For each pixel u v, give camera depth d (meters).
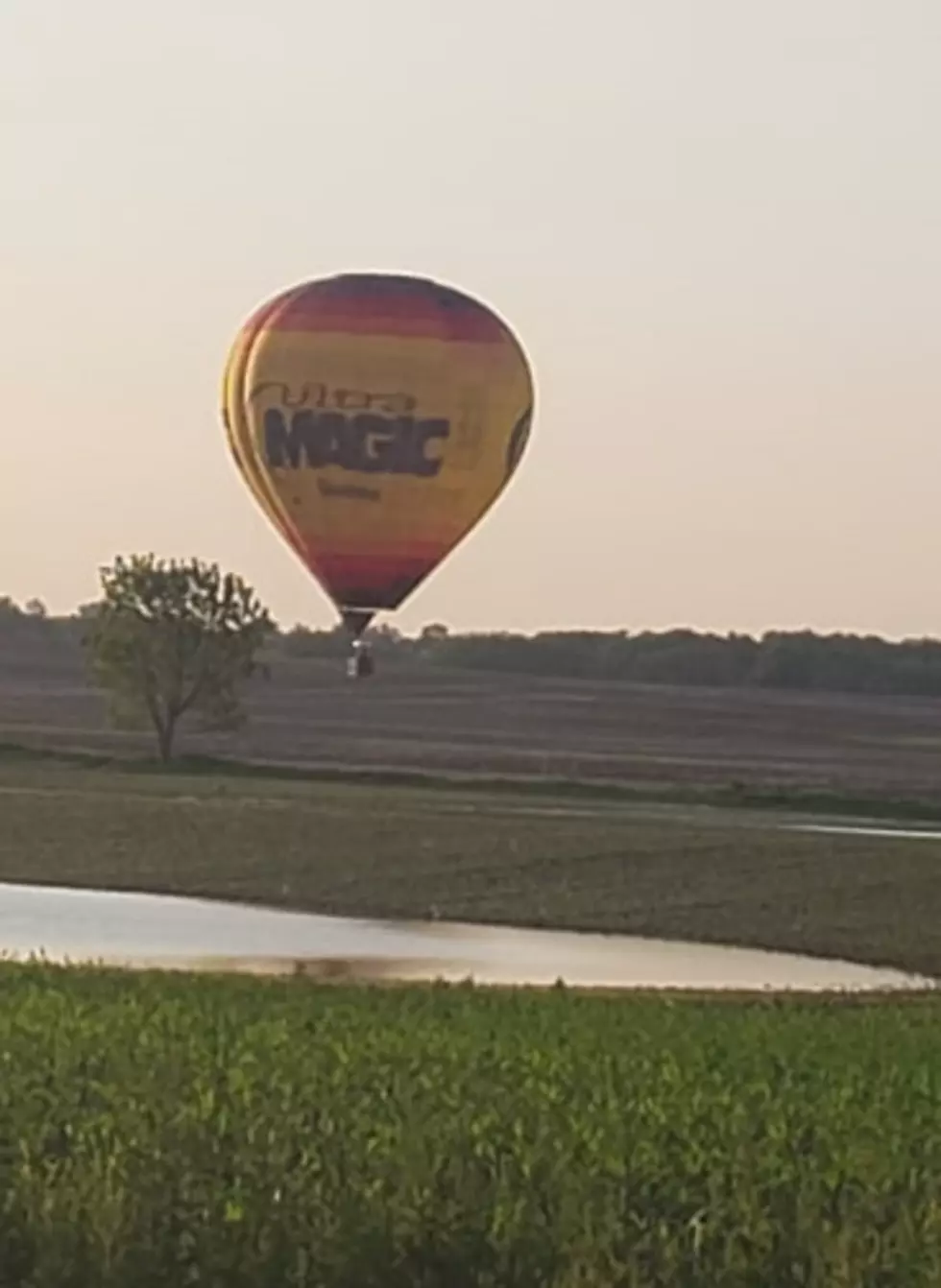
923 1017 37.31
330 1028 33.53
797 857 67.75
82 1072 27.48
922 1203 20.59
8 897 64.38
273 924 59.34
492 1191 20.80
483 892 65.62
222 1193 20.38
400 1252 19.59
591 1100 25.55
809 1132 23.89
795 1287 19.16
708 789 98.69
